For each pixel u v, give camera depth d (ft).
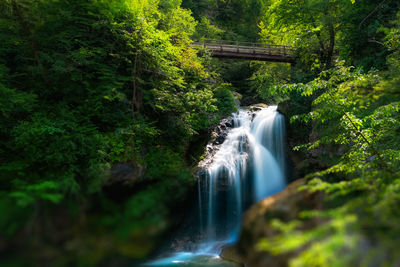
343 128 13.43
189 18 34.32
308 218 4.02
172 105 23.66
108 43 20.84
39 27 17.38
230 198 25.52
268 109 42.78
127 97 22.61
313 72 37.27
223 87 41.96
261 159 31.60
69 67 17.34
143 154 18.79
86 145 15.40
